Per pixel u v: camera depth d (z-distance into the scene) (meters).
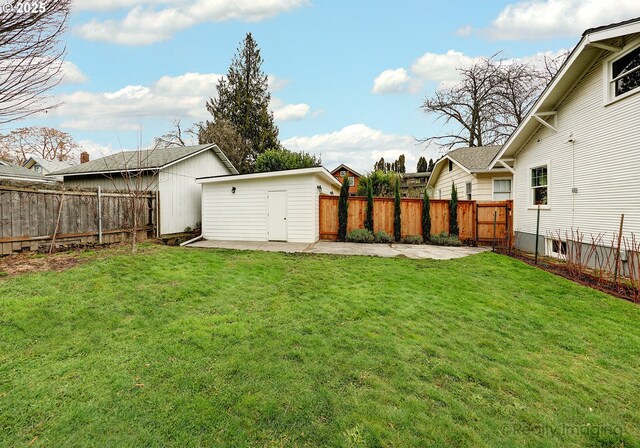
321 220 12.02
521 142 9.99
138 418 2.05
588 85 7.17
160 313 3.89
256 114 25.44
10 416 2.03
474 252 9.46
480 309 4.41
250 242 10.84
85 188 8.05
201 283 5.18
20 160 24.80
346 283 5.55
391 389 2.46
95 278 4.98
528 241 9.78
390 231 11.98
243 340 3.22
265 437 1.93
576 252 7.35
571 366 2.96
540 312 4.36
